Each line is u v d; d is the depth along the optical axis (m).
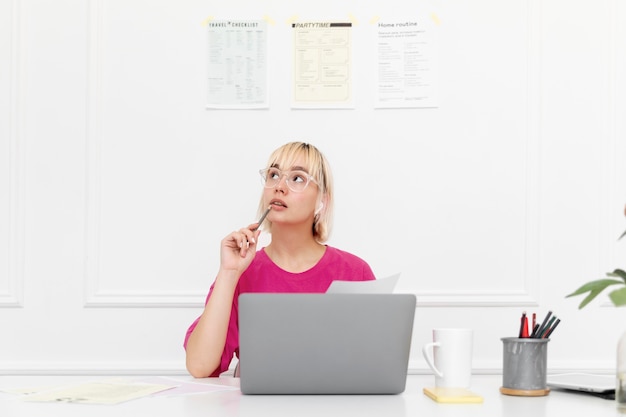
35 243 2.94
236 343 2.04
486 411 1.23
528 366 1.42
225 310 1.83
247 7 2.99
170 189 2.96
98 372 2.91
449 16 2.97
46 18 2.98
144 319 2.93
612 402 1.34
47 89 2.97
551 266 2.95
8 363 2.91
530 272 2.93
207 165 2.97
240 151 2.97
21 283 2.92
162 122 2.97
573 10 2.97
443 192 2.96
